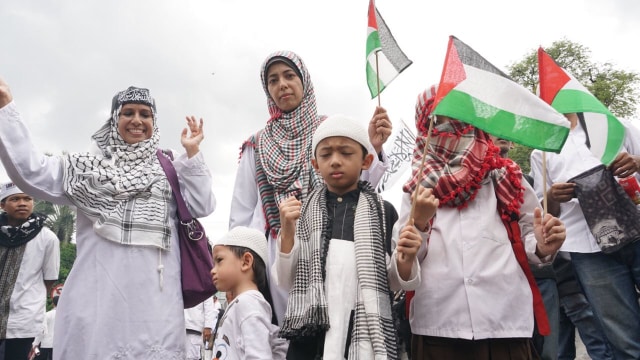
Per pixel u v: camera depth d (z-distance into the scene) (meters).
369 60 3.54
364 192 2.92
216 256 3.23
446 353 2.69
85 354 3.06
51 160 3.41
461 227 2.81
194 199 3.59
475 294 2.66
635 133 3.78
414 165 3.03
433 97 3.00
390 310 2.57
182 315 3.38
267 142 3.68
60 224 42.62
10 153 3.12
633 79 21.11
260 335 2.79
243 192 3.74
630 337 3.40
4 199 5.55
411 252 2.47
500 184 2.88
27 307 5.44
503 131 2.44
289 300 2.66
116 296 3.18
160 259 3.35
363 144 2.95
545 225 2.58
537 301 2.74
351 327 2.53
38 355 8.77
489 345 2.65
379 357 2.39
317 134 2.95
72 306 3.17
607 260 3.53
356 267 2.66
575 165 3.81
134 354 3.12
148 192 3.45
